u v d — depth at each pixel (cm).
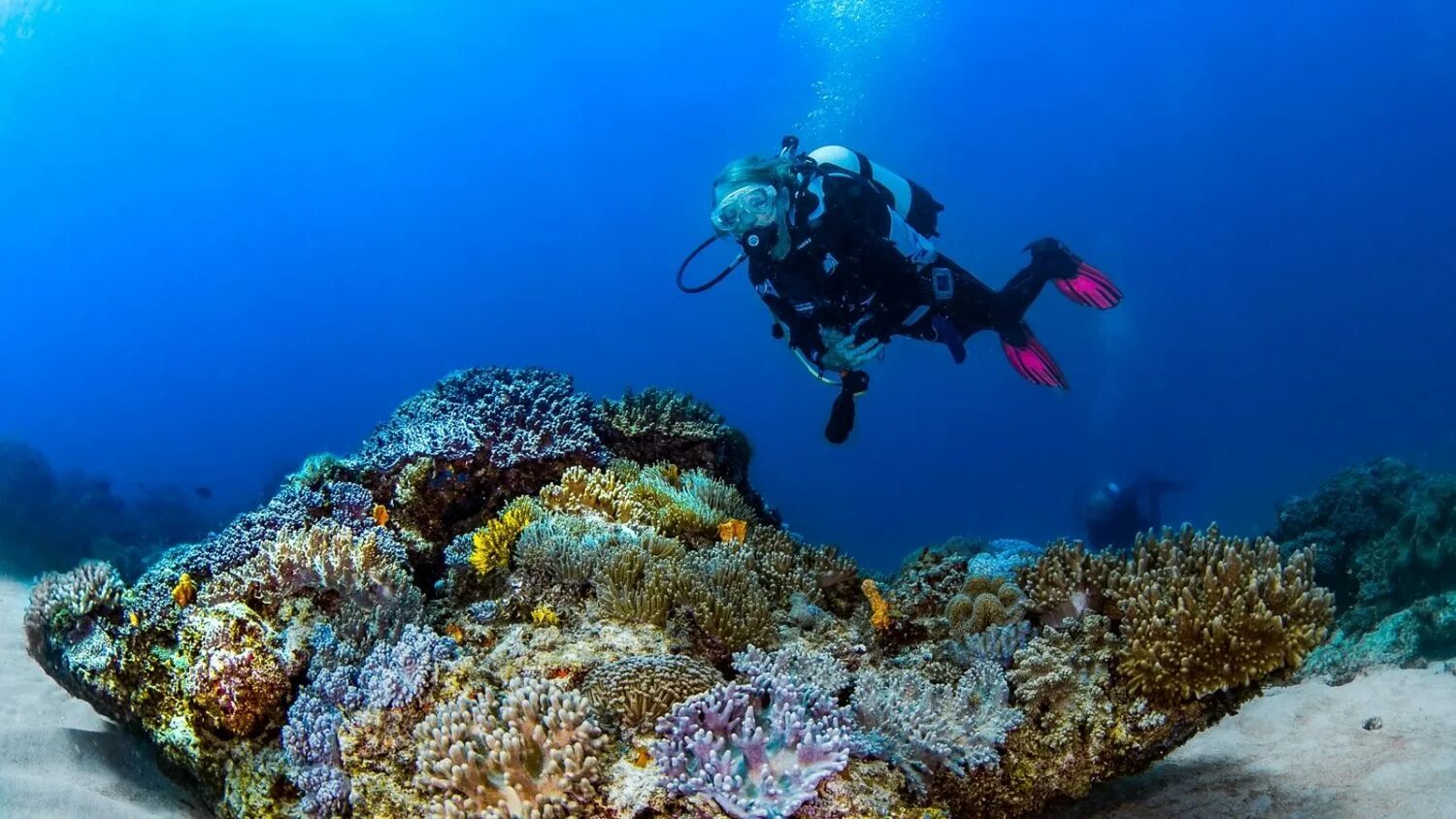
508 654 403
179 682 420
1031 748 402
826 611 481
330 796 355
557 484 577
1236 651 389
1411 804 436
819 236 601
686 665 367
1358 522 914
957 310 671
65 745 451
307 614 442
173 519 1897
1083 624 433
